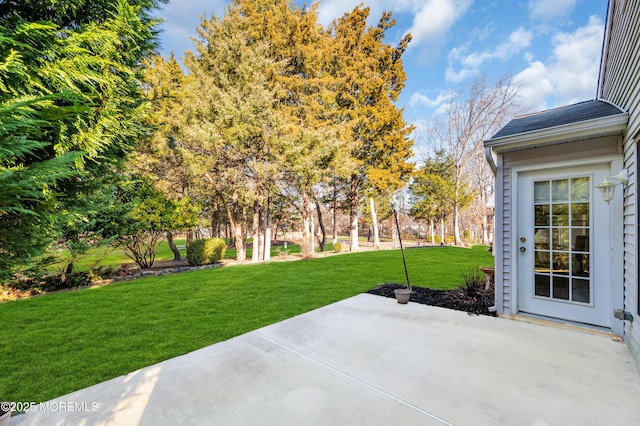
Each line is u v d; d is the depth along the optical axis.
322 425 1.70
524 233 3.54
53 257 5.66
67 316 4.06
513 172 3.57
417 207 18.44
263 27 10.15
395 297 4.54
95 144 2.64
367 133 12.83
